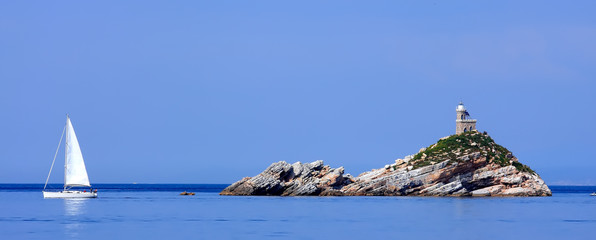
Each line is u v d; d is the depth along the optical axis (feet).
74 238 595.88
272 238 600.80
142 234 626.64
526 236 636.48
